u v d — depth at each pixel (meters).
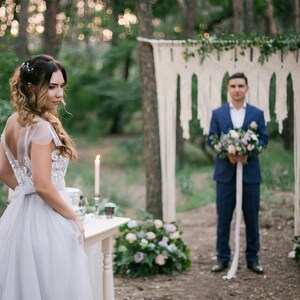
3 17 8.49
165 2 11.92
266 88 5.27
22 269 2.79
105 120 17.97
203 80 5.36
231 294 4.35
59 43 10.25
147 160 6.12
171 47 5.37
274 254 5.29
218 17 11.73
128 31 10.27
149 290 4.52
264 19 11.84
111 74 17.66
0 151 3.10
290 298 4.20
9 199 3.43
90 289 2.95
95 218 3.80
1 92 6.70
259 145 4.59
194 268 5.11
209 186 9.69
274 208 6.97
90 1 9.55
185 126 5.44
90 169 12.20
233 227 6.46
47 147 2.74
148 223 5.27
